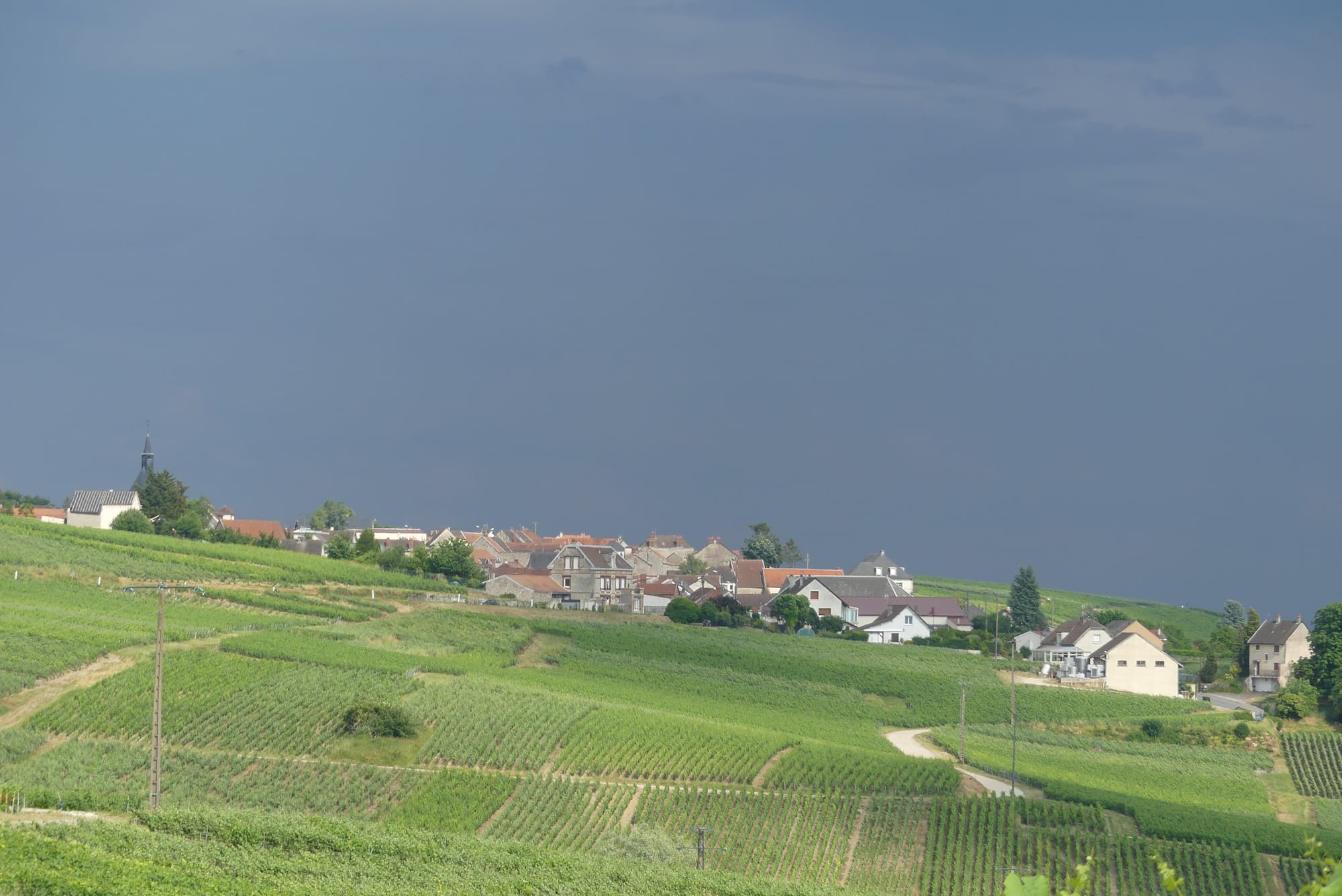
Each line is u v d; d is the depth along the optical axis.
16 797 60.88
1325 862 9.81
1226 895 71.75
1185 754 111.50
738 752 89.81
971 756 101.81
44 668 88.44
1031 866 73.44
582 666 120.25
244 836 56.59
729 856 72.38
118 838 49.19
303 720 84.94
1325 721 120.38
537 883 54.50
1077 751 110.50
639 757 86.62
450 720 87.69
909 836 77.25
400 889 50.00
